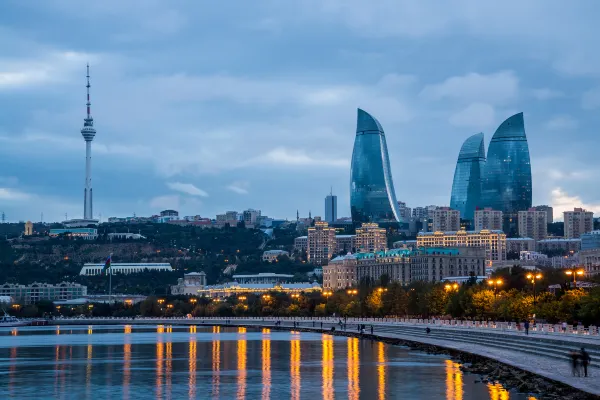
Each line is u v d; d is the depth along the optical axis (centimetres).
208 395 14400
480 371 16300
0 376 17550
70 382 16438
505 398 13038
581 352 13800
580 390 12281
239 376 17062
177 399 14012
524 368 15300
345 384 15462
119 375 17575
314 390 14762
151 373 17900
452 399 13275
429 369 17450
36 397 14425
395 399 13525
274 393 14500
